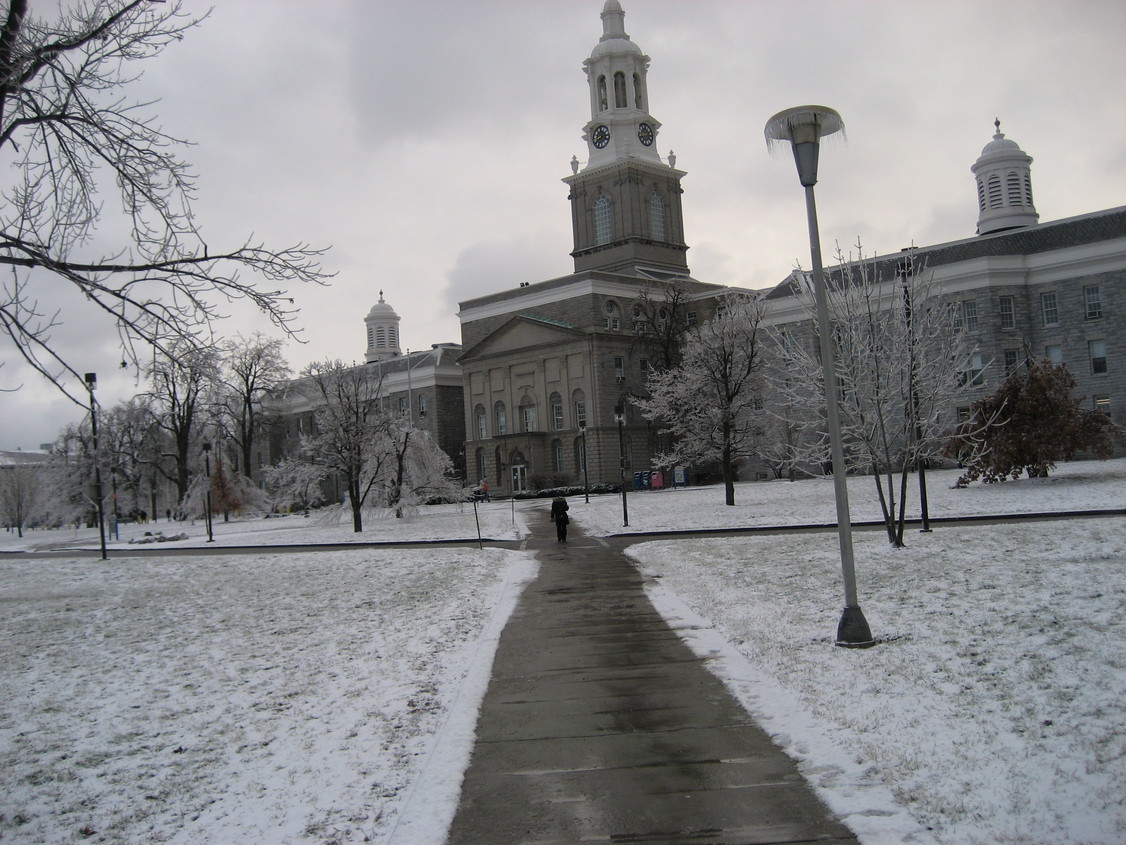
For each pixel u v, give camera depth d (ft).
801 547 78.28
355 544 123.95
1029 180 277.44
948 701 29.71
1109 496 104.68
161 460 286.05
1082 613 39.19
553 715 32.94
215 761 28.40
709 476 279.08
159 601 68.59
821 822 22.41
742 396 162.50
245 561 102.68
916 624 41.16
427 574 77.46
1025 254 237.04
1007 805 21.89
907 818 21.99
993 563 56.03
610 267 330.13
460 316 328.70
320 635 49.29
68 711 35.35
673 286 281.33
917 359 78.48
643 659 40.86
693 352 169.89
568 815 23.91
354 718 32.53
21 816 24.48
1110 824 20.47
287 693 36.42
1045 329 235.61
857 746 26.84
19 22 30.73
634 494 228.43
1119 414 225.15
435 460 189.16
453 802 24.71
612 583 67.72
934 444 143.95
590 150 341.62
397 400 351.67
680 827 22.79
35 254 30.19
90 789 26.32
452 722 31.89
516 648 44.98
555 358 293.02
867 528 93.97
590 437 282.36
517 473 299.99
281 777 26.73
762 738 28.78
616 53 335.06
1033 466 130.31
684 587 61.62
